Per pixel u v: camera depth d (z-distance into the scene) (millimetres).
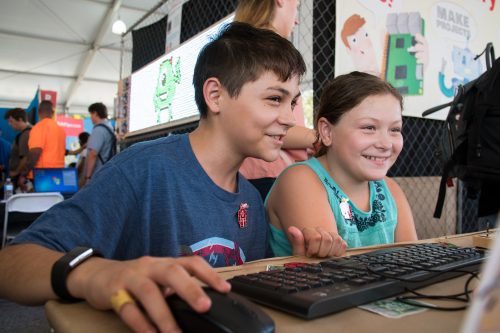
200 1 2842
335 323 352
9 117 4047
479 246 736
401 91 2158
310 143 1256
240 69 702
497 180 1363
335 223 915
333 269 492
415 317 367
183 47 2693
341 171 985
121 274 364
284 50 730
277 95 716
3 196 3490
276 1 1248
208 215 739
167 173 723
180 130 2867
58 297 419
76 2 5922
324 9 1957
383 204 1037
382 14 2072
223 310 313
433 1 2336
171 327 321
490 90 1351
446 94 2395
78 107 11586
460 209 2445
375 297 412
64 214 593
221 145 749
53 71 9008
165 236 701
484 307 187
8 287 472
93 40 7391
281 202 941
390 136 945
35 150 3477
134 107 3570
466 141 1446
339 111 956
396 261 523
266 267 574
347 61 1925
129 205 680
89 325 354
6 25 6676
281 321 358
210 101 736
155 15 4383
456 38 2465
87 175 3521
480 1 2615
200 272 359
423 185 2270
